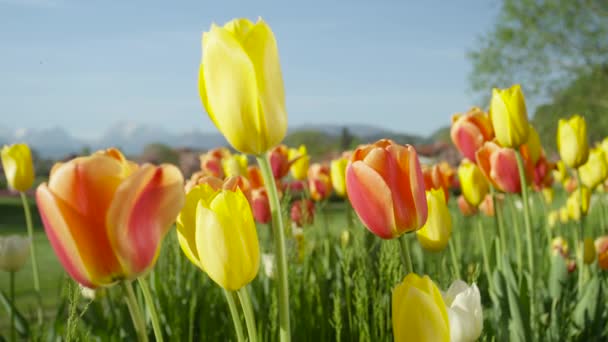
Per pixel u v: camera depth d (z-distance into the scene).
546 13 9.66
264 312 0.98
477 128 1.04
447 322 0.57
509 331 0.89
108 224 0.55
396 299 0.57
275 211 0.62
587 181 1.37
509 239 1.47
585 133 1.13
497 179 0.98
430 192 0.79
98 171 0.56
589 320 1.00
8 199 8.75
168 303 1.01
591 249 1.16
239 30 0.62
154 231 0.57
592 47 9.65
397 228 0.66
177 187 0.57
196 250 0.64
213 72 0.61
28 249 1.08
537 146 0.98
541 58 9.73
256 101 0.61
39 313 1.31
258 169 1.37
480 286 1.23
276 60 0.62
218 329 1.02
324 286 1.06
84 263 0.56
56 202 0.55
